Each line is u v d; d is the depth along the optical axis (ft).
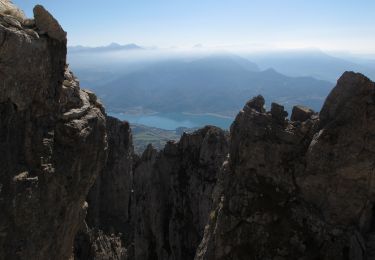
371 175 94.99
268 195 105.81
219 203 119.65
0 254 86.17
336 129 97.96
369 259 87.51
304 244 98.02
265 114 112.27
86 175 111.24
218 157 217.77
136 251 243.19
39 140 93.81
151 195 238.27
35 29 95.40
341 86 100.89
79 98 110.52
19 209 88.28
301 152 104.99
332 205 98.17
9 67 86.12
